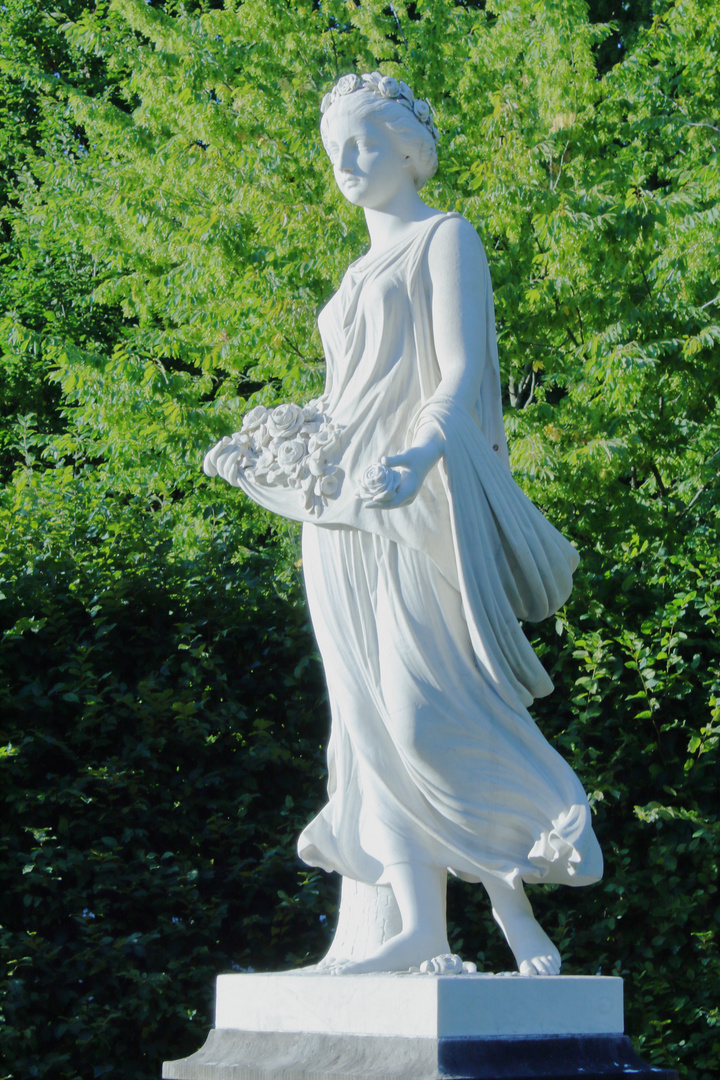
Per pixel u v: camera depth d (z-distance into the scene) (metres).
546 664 10.37
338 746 6.22
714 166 16.42
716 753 9.84
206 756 10.32
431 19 19.14
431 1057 4.68
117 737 10.10
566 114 16.39
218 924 9.73
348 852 6.08
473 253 6.13
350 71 18.91
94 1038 9.20
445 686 5.66
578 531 15.56
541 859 5.62
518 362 17.00
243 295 16.92
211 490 18.62
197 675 10.13
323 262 15.95
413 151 6.39
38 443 20.27
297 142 16.84
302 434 6.16
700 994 9.52
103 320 27.11
